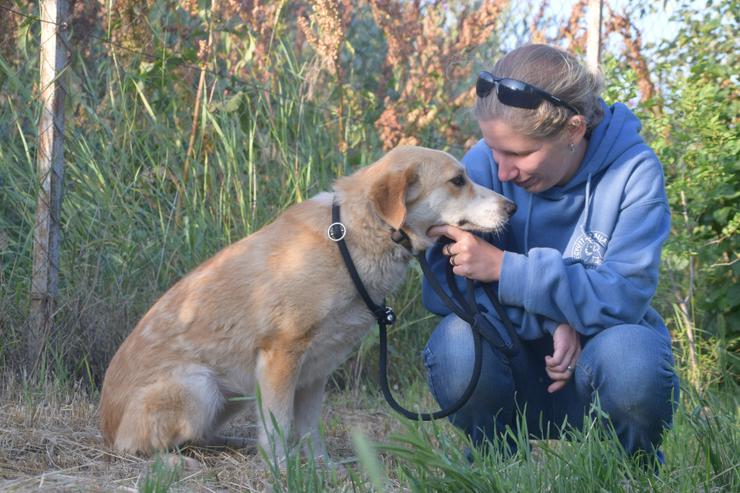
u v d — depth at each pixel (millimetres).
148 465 3154
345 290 3430
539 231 3227
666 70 6184
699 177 5434
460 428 3240
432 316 5676
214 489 2865
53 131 4516
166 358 3469
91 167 4891
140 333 3582
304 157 5539
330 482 2779
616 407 2881
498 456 2721
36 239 4531
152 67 5289
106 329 4750
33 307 4539
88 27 5398
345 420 4496
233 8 5516
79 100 5121
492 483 2385
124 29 5445
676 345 5730
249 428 4285
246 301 3434
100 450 3389
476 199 3402
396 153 3580
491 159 3520
